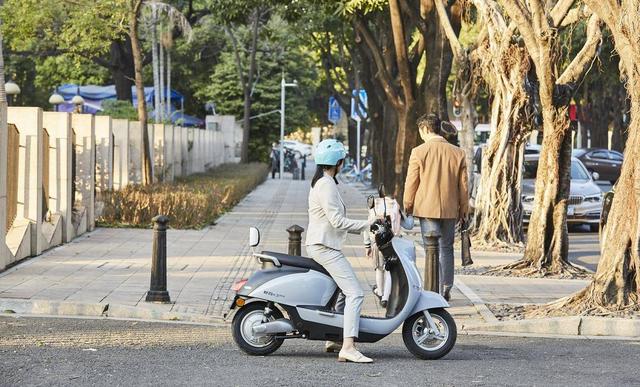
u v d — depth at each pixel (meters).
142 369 16.16
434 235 21.67
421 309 17.66
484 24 37.91
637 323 21.00
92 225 39.31
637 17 21.47
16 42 60.34
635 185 21.88
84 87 103.75
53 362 16.50
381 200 21.23
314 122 157.88
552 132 29.62
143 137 52.47
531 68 36.34
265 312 17.58
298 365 16.89
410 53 58.41
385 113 67.88
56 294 23.34
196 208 42.44
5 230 27.62
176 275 27.73
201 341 19.09
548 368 17.08
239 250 34.25
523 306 23.41
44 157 34.28
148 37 85.44
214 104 119.69
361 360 17.19
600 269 22.38
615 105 94.50
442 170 22.78
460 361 17.66
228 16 56.44
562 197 29.83
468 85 41.09
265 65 117.06
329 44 89.81
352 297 17.22
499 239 36.91
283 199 65.75
